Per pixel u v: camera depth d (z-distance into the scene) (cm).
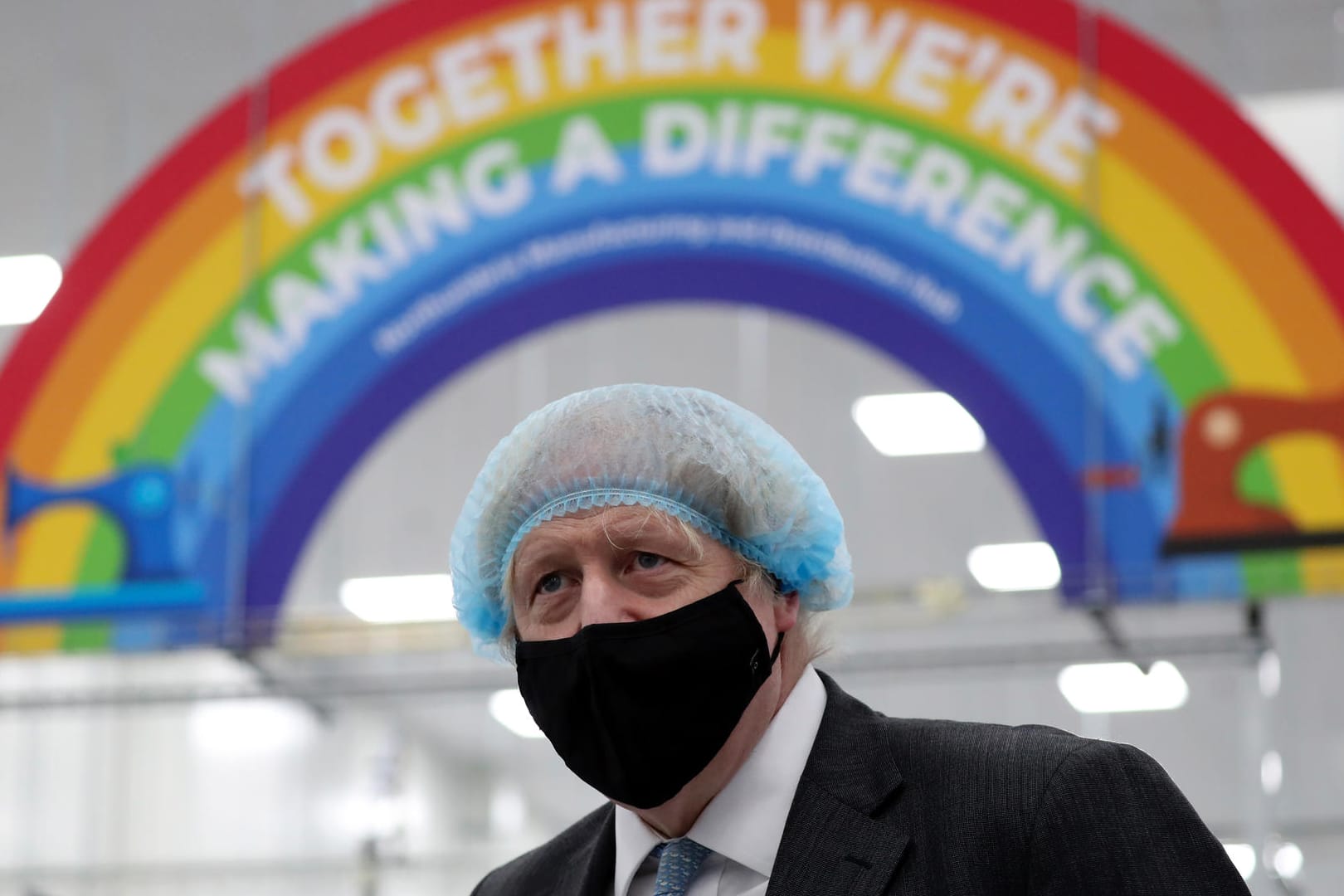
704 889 202
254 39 659
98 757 621
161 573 555
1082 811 186
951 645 583
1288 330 518
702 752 199
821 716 211
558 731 204
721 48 572
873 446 607
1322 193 535
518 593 212
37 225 654
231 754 614
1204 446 514
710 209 560
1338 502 503
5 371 573
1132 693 574
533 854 238
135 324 575
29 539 561
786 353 624
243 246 579
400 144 580
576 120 575
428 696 599
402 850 589
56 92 666
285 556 555
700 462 206
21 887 609
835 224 552
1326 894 539
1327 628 564
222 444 564
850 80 562
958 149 550
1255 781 555
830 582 217
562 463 208
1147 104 541
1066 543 516
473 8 588
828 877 191
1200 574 505
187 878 604
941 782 195
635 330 637
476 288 566
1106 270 531
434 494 630
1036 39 552
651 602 204
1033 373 529
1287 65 586
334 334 570
